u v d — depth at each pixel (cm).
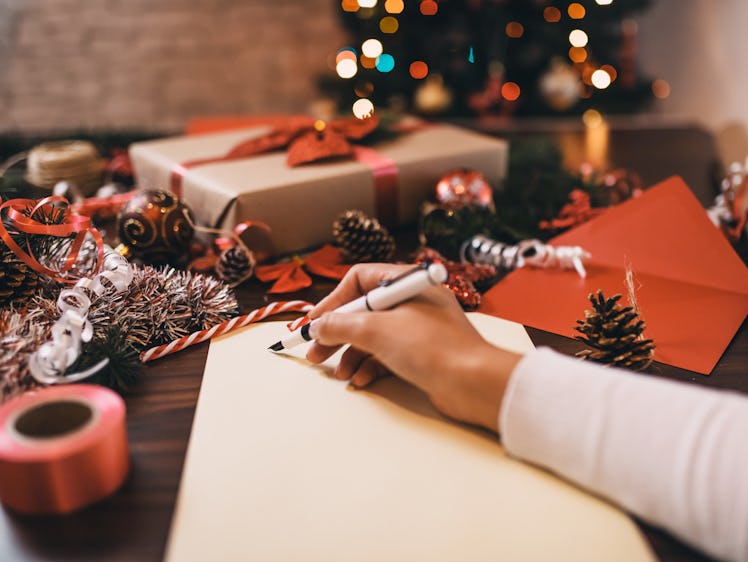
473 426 52
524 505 44
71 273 68
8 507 44
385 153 99
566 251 80
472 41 233
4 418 44
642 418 42
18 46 304
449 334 52
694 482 39
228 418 53
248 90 322
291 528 42
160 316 66
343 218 83
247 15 310
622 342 58
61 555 41
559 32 206
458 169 96
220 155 98
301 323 67
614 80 220
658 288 75
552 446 45
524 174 108
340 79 236
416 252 88
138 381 60
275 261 87
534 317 70
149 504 45
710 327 67
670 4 229
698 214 80
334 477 47
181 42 312
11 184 98
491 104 228
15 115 315
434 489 45
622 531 42
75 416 48
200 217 89
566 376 45
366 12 224
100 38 307
